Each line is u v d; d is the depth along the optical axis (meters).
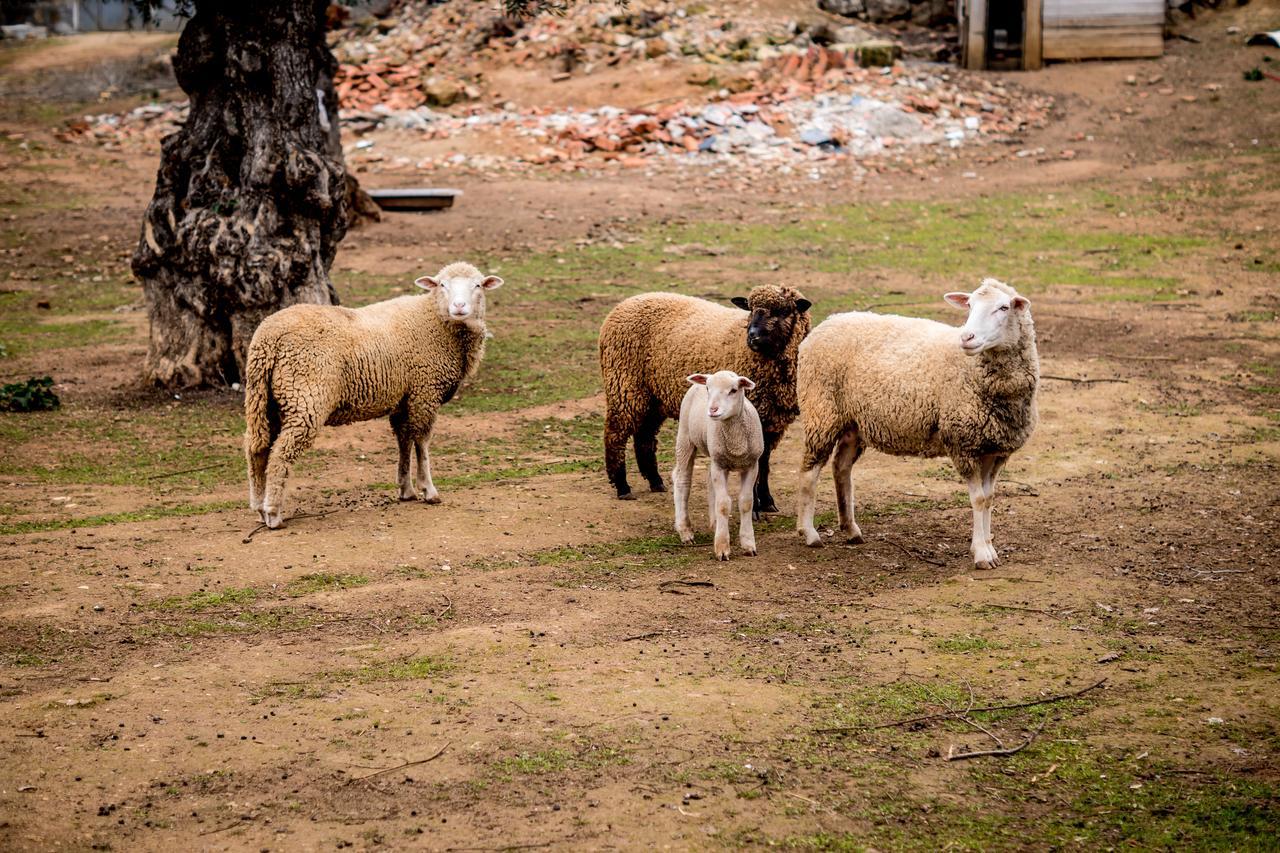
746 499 8.55
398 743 5.68
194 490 10.35
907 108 28.80
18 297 18.94
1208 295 17.69
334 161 14.34
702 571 8.24
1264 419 12.09
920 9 34.69
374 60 32.50
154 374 13.99
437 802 5.16
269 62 13.85
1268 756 5.46
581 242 21.34
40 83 34.78
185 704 6.11
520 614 7.39
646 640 6.97
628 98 29.64
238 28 13.84
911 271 19.42
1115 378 13.74
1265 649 6.70
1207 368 14.13
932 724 5.88
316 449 11.80
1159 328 16.06
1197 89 29.27
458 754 5.57
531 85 30.77
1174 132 27.05
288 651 6.81
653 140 27.75
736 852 4.79
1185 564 8.22
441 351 9.78
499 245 21.23
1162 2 31.19
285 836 4.90
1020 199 23.78
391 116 29.70
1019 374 7.77
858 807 5.12
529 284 18.89
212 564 8.27
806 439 8.68
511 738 5.72
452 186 25.56
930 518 9.45
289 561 8.34
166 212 13.95
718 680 6.38
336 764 5.48
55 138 29.86
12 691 6.26
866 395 8.30
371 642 6.96
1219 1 34.06
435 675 6.47
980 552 8.23
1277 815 4.98
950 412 7.94
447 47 32.72
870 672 6.49
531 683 6.35
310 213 14.07
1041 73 31.39
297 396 8.92
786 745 5.66
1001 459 8.22
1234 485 10.03
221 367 14.03
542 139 28.17
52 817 5.03
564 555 8.58
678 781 5.32
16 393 13.00
